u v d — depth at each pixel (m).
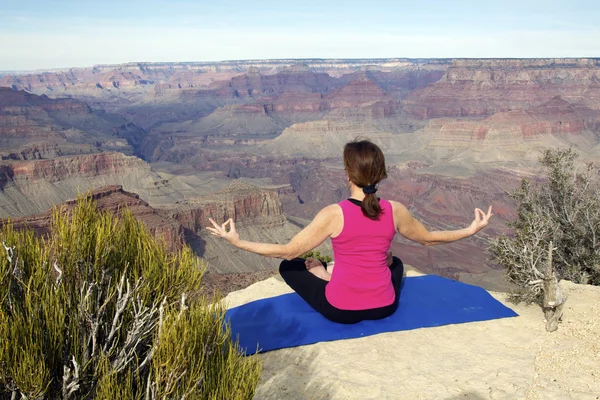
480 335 6.48
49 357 3.30
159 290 3.99
